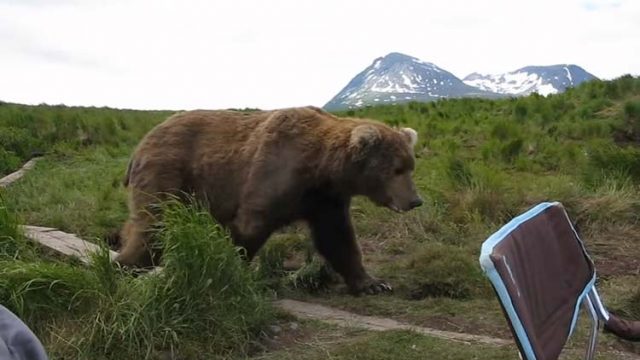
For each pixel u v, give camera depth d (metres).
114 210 8.89
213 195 5.85
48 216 8.59
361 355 4.53
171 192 5.82
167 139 5.94
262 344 4.77
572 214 7.98
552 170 10.70
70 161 13.35
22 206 9.24
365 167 5.57
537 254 2.71
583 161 10.38
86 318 4.54
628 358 4.60
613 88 14.41
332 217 5.95
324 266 6.21
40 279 4.62
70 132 15.55
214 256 4.78
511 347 4.64
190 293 4.68
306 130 5.75
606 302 5.50
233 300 4.81
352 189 5.69
